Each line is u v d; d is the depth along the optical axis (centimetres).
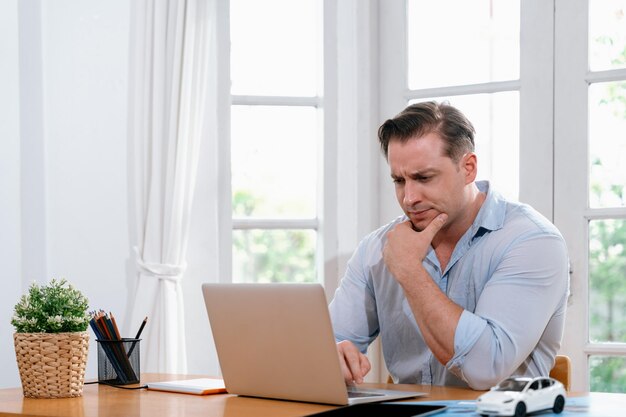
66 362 194
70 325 197
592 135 306
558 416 153
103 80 314
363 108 328
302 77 335
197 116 309
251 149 331
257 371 186
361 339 244
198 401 185
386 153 217
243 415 163
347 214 326
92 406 180
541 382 157
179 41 307
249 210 331
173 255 304
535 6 310
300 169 334
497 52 318
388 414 159
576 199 304
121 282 312
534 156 310
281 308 177
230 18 326
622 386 301
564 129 306
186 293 315
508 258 212
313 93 336
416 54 329
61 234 311
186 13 307
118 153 313
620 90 304
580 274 303
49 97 312
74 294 203
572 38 306
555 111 308
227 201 321
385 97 330
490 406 152
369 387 203
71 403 185
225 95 321
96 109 313
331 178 325
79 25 314
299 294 173
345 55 327
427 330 202
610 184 305
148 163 309
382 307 240
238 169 330
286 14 334
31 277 305
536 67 310
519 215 222
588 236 305
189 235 316
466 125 213
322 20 327
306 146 335
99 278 312
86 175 312
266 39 333
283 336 179
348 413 163
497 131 317
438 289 203
